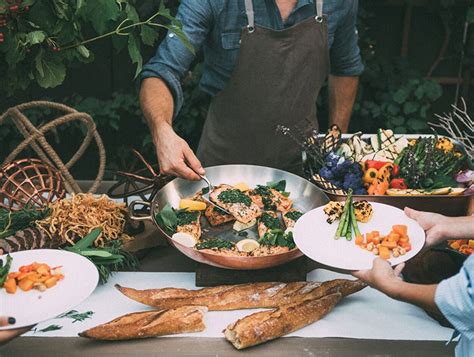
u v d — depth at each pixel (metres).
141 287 2.04
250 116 2.83
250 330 1.77
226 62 2.77
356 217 2.03
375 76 4.89
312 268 2.16
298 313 1.85
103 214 2.17
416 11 4.93
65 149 4.97
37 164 2.32
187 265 2.18
